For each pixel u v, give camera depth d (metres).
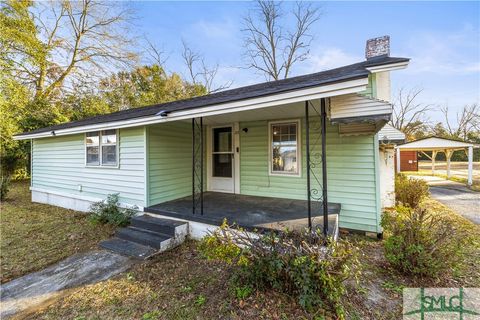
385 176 6.98
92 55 15.27
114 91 17.02
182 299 2.60
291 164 5.47
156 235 4.20
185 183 6.10
